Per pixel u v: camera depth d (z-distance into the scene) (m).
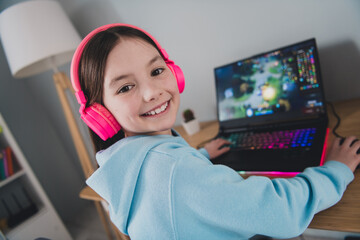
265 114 0.89
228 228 0.39
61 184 2.23
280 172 0.61
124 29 0.49
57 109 2.06
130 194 0.44
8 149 1.70
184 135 1.19
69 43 1.31
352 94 0.91
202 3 1.04
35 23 1.25
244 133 0.90
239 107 0.96
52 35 1.27
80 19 1.50
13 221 1.67
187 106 1.34
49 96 2.03
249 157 0.72
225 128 1.00
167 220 0.40
